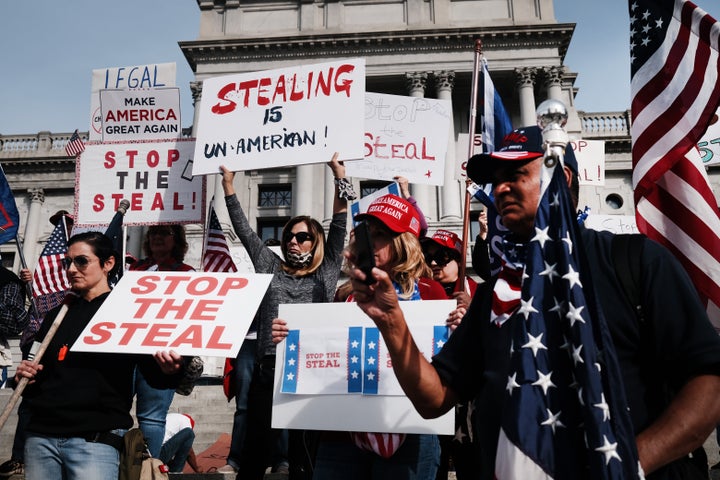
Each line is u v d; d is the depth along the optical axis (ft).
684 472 5.07
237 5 100.63
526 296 5.39
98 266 11.27
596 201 91.56
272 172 92.38
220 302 10.83
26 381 9.87
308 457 10.57
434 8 97.35
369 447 9.16
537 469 4.80
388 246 10.28
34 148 104.63
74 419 9.44
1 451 26.48
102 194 18.63
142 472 10.27
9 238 18.17
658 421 4.79
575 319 5.03
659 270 5.24
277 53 96.32
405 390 6.28
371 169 19.25
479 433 5.96
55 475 9.48
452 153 87.15
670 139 10.67
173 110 21.34
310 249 13.33
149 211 18.31
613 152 93.45
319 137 15.83
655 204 10.66
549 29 92.32
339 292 12.02
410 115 19.72
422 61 93.97
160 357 9.86
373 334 9.89
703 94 10.51
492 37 93.50
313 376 9.93
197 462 24.23
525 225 6.34
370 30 96.12
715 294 9.70
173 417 19.45
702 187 10.37
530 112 88.99
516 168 6.36
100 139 22.77
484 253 14.83
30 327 18.69
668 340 4.97
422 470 9.20
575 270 5.24
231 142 16.57
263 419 12.03
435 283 11.04
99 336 10.14
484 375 6.04
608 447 4.57
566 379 5.05
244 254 51.57
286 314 10.50
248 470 11.80
